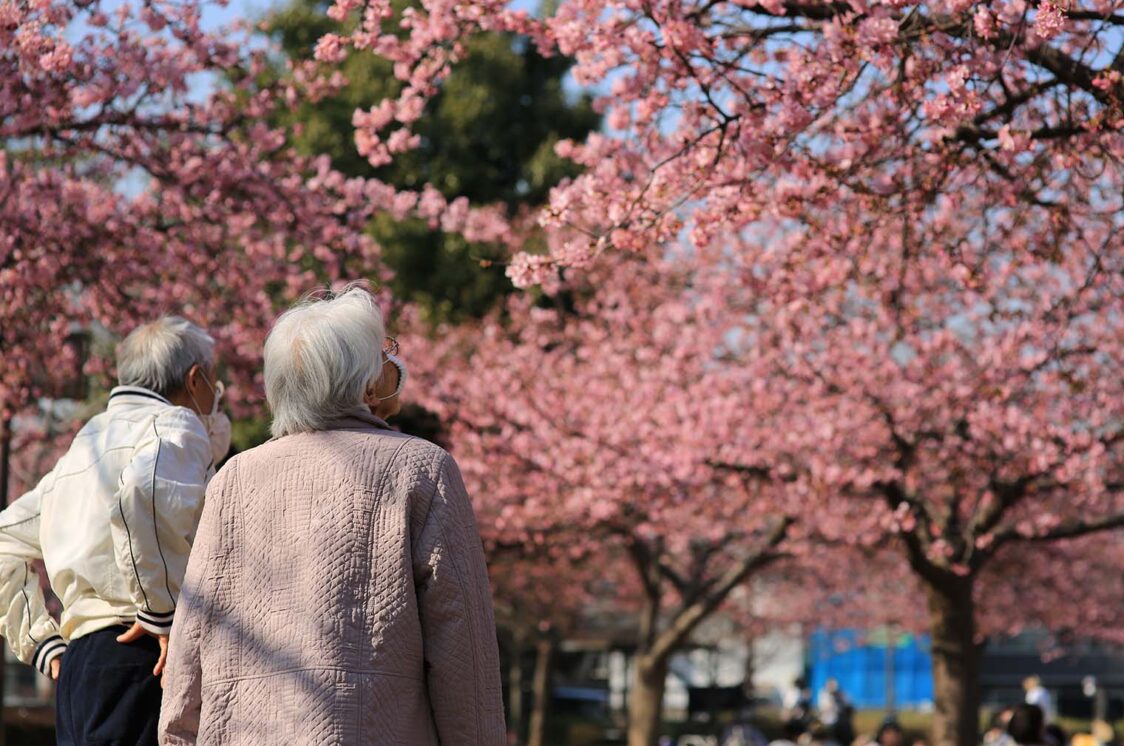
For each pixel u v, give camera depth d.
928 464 14.05
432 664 2.79
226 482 2.97
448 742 2.79
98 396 12.70
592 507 14.39
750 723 30.17
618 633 37.12
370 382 3.08
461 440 16.20
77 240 9.77
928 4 6.58
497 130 23.61
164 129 9.45
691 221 6.91
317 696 2.71
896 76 6.82
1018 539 13.37
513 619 27.78
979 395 12.57
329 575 2.79
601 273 17.95
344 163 21.67
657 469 13.64
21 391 10.03
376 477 2.88
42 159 9.77
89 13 8.18
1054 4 5.51
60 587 3.81
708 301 14.76
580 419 15.17
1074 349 12.03
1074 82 6.28
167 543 3.57
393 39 7.55
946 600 13.41
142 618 3.58
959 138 6.95
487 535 18.14
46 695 32.06
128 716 3.67
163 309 10.67
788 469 13.57
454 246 21.44
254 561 2.86
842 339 13.32
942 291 13.93
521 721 34.31
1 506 10.19
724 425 13.29
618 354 16.55
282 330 3.06
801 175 6.99
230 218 10.77
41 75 8.10
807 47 6.70
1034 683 19.38
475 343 19.88
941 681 13.54
